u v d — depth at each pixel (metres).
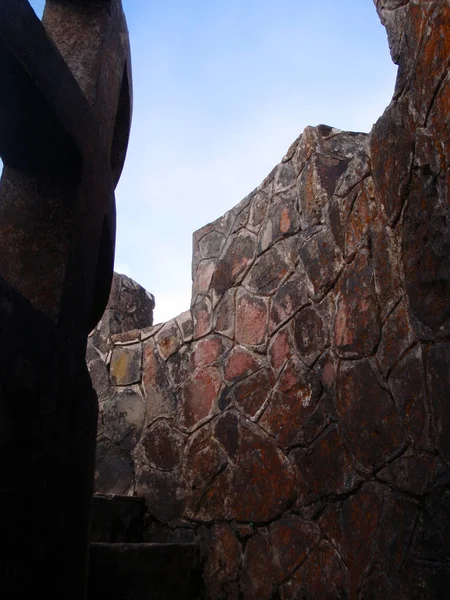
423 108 1.93
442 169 1.81
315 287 2.78
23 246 1.72
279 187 3.31
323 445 2.52
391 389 2.08
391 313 2.12
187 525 3.35
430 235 1.87
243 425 3.14
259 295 3.28
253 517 2.91
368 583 2.07
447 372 1.75
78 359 1.75
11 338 1.34
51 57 1.62
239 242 3.60
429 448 1.83
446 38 1.79
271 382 3.01
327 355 2.60
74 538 1.63
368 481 2.18
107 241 2.15
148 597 2.87
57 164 1.78
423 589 1.76
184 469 3.50
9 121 1.65
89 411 1.79
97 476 4.04
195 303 3.86
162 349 3.99
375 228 2.28
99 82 1.98
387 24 2.22
